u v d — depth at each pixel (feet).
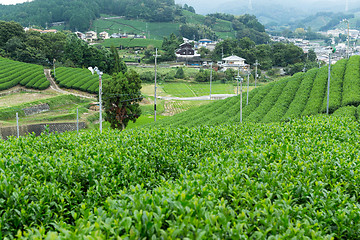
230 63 358.23
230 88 294.66
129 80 157.89
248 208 30.35
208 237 23.93
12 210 31.65
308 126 69.92
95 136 68.28
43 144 59.77
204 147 58.80
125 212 25.31
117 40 487.20
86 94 228.84
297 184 35.50
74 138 66.18
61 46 321.73
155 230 24.52
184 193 27.04
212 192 30.66
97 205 35.63
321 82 150.82
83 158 48.42
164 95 268.62
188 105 234.38
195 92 281.74
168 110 220.64
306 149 47.09
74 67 295.69
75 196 37.45
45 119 166.20
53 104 195.00
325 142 53.26
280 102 148.15
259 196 31.58
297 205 32.53
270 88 170.50
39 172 41.32
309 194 33.40
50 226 32.40
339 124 73.26
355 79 141.08
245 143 57.47
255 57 373.20
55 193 35.17
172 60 399.85
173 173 50.06
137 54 426.92
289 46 366.43
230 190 32.48
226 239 24.62
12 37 303.89
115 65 289.53
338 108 123.85
